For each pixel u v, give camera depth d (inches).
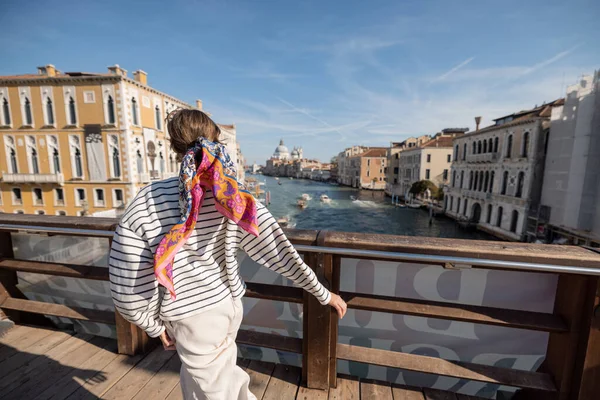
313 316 65.1
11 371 73.4
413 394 66.8
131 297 34.0
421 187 1914.4
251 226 34.9
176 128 37.9
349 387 68.7
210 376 41.0
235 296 42.1
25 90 1072.8
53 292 96.4
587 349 53.7
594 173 749.9
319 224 1584.6
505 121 1192.2
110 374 73.1
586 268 50.3
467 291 65.4
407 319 73.2
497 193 1139.9
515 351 68.9
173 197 35.8
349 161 3831.2
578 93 797.2
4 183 1139.9
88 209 1120.2
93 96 1056.8
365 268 69.1
